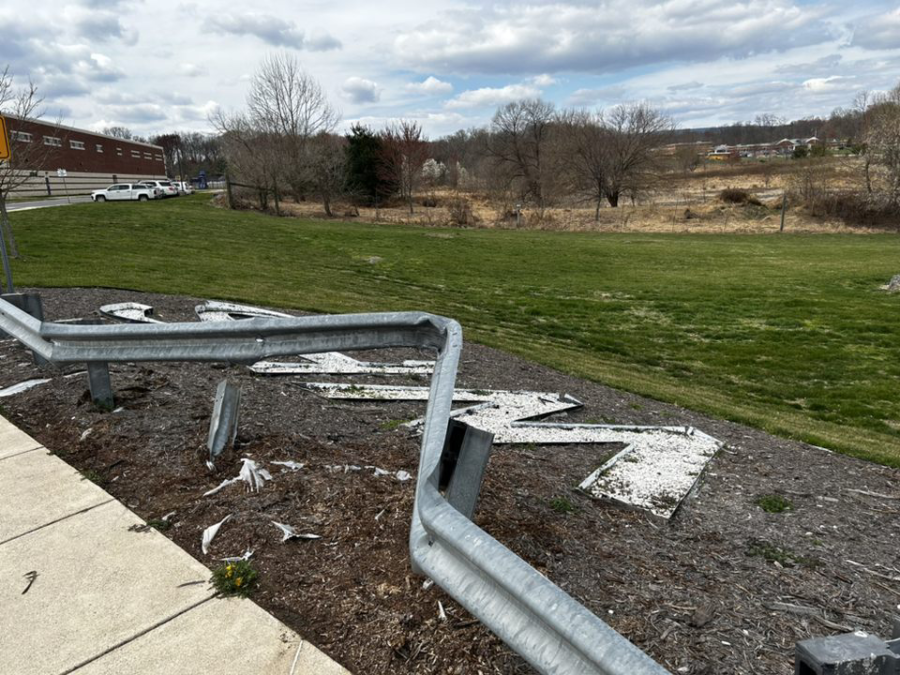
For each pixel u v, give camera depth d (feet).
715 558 10.49
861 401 29.48
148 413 14.44
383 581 8.82
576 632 4.91
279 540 9.82
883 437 23.75
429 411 8.18
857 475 16.15
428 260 72.69
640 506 12.37
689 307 51.34
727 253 86.89
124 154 208.13
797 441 19.56
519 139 194.08
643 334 42.27
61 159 165.78
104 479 11.94
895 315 48.39
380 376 20.48
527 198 177.68
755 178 197.88
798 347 39.40
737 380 32.86
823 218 126.21
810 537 11.80
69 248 51.72
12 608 8.53
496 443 15.35
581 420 18.89
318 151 129.29
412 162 160.56
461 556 6.28
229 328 11.51
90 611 8.46
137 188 140.46
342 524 10.18
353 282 53.36
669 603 8.80
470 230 114.01
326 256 70.49
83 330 13.28
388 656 7.55
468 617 8.02
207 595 8.75
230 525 10.26
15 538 10.09
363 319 10.60
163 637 7.98
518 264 73.20
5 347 20.02
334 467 12.05
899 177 120.98
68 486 11.68
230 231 83.05
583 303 51.90
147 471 12.05
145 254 52.60
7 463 12.55
